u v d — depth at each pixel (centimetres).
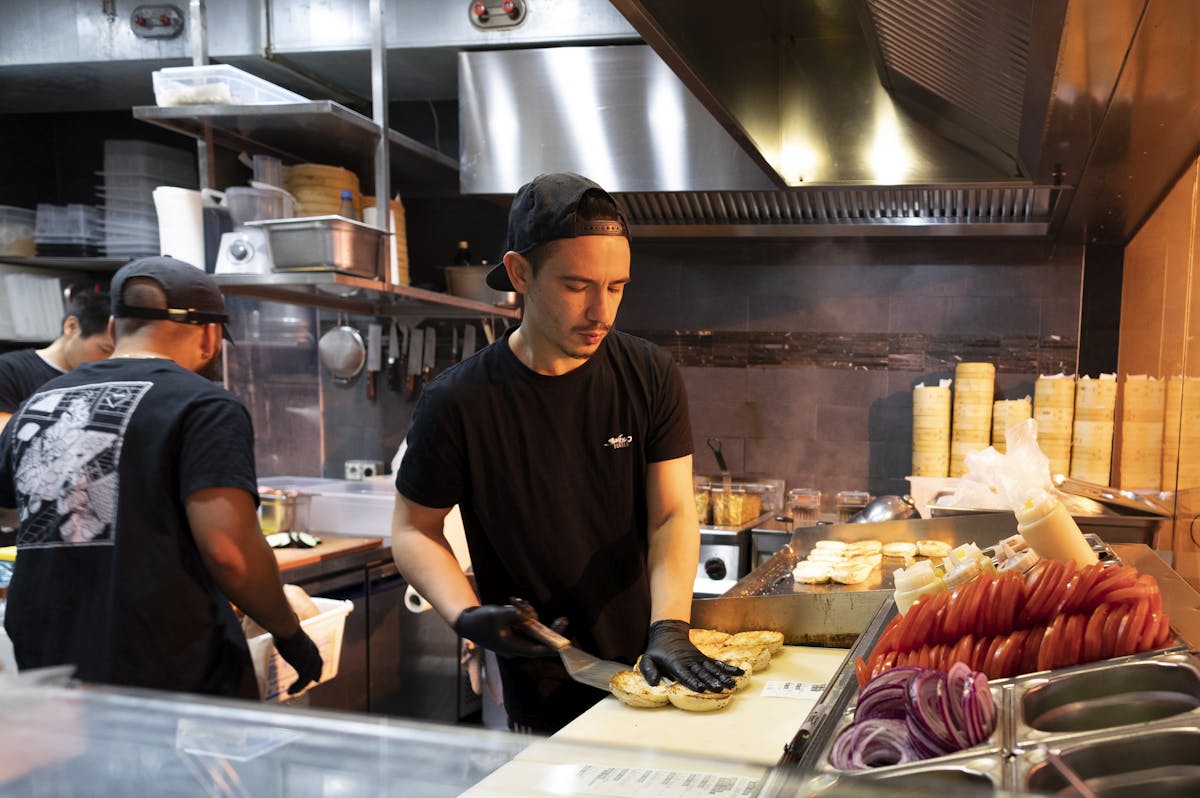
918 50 254
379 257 330
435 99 448
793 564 253
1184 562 285
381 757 69
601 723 152
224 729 72
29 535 186
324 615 235
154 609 181
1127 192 306
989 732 103
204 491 183
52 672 80
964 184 330
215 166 339
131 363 193
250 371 452
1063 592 130
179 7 385
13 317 391
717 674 151
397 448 461
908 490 416
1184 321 287
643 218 401
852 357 421
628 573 187
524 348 178
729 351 435
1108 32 156
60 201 471
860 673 131
